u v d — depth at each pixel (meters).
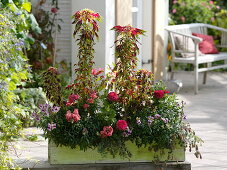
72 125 5.14
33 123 7.09
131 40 5.28
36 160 5.31
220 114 8.59
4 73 5.95
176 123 5.28
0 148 5.12
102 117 5.20
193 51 10.91
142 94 5.30
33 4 9.15
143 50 10.46
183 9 14.20
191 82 12.02
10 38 6.32
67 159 5.20
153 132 5.20
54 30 9.11
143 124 5.21
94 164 5.21
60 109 5.26
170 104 5.39
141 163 5.24
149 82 5.34
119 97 5.33
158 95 5.31
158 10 10.64
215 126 7.72
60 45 9.13
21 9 7.31
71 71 8.81
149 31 10.48
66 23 9.10
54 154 5.20
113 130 5.20
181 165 5.22
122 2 8.77
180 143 5.23
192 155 6.17
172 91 10.54
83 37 5.30
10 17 6.72
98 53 8.21
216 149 6.45
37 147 6.18
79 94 5.30
